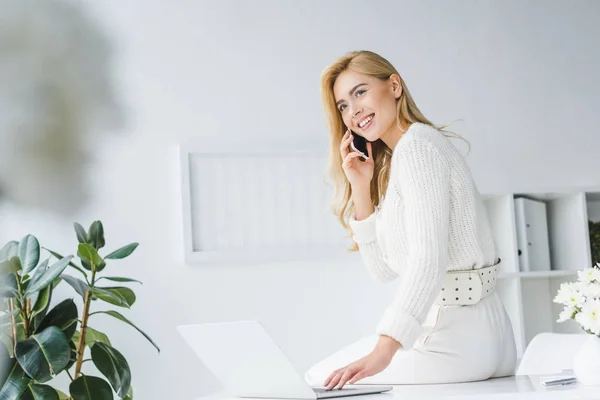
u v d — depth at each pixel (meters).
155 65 3.20
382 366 1.52
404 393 1.43
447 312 1.70
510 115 3.47
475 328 1.69
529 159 3.46
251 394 1.50
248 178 3.19
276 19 3.32
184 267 3.12
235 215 3.16
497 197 3.29
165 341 3.07
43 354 2.15
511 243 3.18
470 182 1.74
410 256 1.64
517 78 3.51
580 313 1.51
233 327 1.35
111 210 3.08
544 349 2.05
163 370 3.05
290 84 3.30
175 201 3.14
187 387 3.06
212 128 3.21
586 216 3.26
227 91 3.24
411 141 1.72
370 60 1.99
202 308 3.11
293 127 3.28
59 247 3.02
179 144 3.15
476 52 3.48
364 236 2.01
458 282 1.71
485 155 3.43
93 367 3.00
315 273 3.21
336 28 3.37
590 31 3.61
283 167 3.22
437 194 1.67
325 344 3.19
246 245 3.16
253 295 3.16
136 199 3.11
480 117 3.45
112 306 3.04
